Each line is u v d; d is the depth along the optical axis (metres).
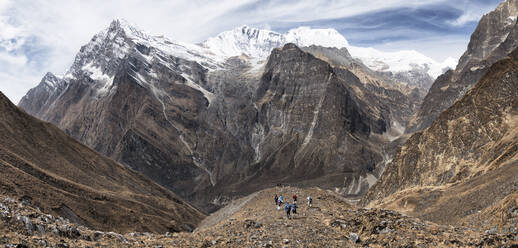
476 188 80.69
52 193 99.50
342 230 34.22
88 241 27.05
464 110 166.38
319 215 41.56
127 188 167.62
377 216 33.53
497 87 157.75
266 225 35.00
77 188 116.81
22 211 29.28
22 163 105.62
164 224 132.38
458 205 77.69
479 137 150.50
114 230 108.06
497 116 149.88
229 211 88.25
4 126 129.88
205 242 29.27
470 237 27.95
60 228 27.52
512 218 43.62
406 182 172.25
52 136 154.38
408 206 107.94
